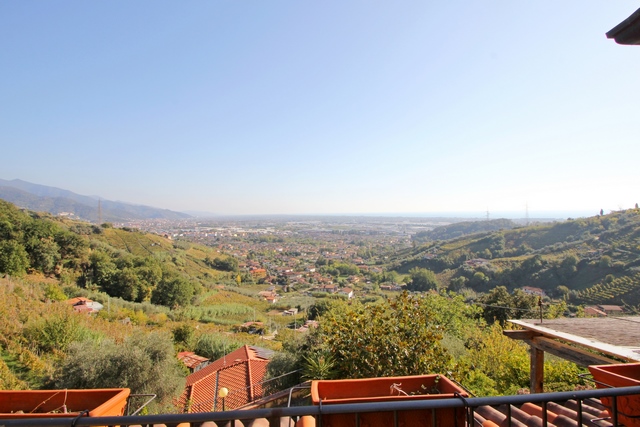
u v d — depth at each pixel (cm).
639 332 434
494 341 1017
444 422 210
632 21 162
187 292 4303
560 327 471
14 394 253
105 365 952
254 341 2358
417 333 506
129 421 126
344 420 209
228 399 1020
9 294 1869
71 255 4147
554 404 294
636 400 225
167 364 1034
